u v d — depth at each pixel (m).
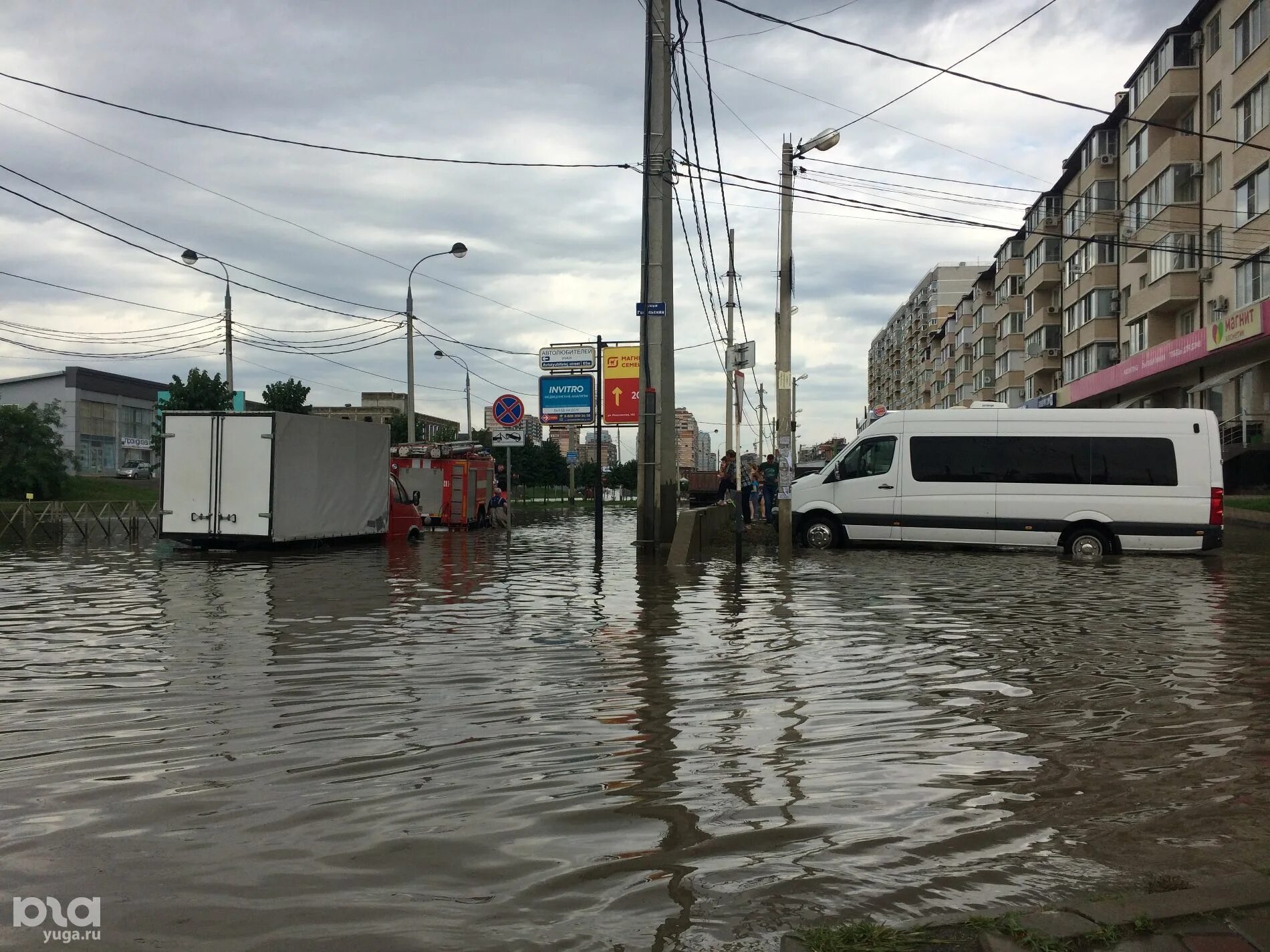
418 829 3.82
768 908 3.14
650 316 17.70
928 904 3.17
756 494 27.06
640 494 17.73
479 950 2.84
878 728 5.41
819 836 3.77
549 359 34.78
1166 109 37.75
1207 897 3.07
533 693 6.20
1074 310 50.81
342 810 4.03
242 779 4.45
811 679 6.69
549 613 9.97
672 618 9.58
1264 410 32.38
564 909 3.12
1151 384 41.88
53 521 24.84
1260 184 31.36
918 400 115.75
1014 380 67.06
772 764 4.72
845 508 18.94
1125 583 12.84
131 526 25.20
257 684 6.45
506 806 4.09
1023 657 7.54
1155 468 17.42
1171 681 6.68
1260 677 6.80
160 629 8.81
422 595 11.55
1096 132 45.84
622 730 5.34
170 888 3.27
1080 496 17.64
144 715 5.63
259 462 18.88
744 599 11.10
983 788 4.36
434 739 5.13
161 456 19.19
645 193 17.62
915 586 12.51
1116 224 45.47
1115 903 3.03
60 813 3.99
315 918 3.05
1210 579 13.49
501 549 20.16
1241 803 4.19
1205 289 36.09
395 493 23.55
